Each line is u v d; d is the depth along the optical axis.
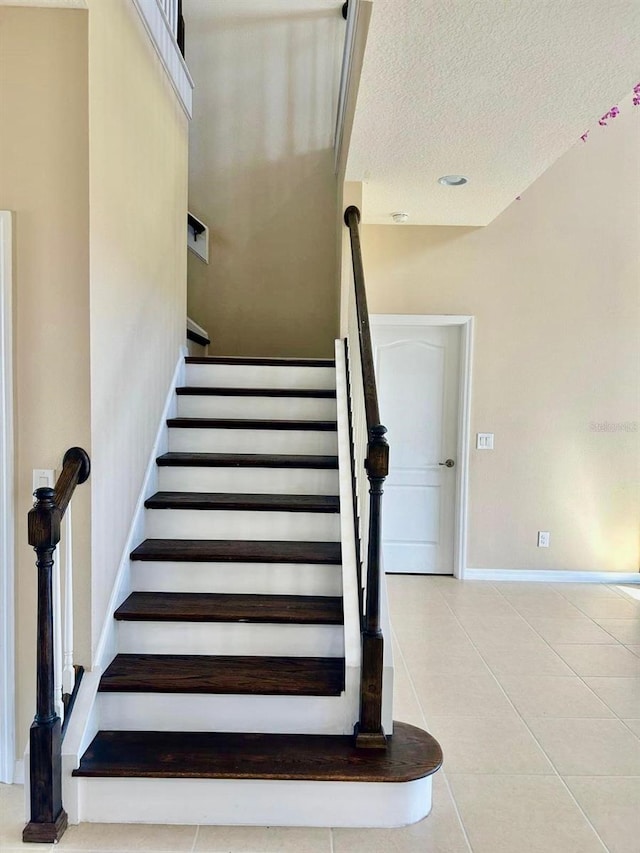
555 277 4.04
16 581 1.89
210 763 1.75
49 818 1.66
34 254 1.83
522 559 4.15
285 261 4.18
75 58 1.79
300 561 2.27
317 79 4.12
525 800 1.88
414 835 1.71
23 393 1.86
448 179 3.10
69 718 1.79
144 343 2.46
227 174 4.15
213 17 4.10
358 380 2.35
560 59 1.98
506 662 2.86
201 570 2.30
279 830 1.72
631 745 2.19
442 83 2.14
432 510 4.21
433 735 2.23
